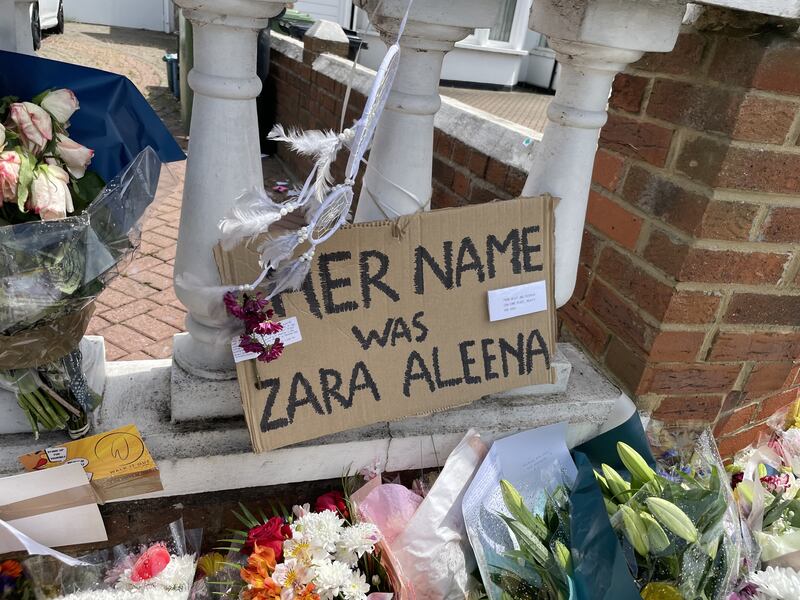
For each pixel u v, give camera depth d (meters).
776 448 1.91
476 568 1.48
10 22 1.36
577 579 1.28
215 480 1.43
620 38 1.28
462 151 2.52
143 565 1.31
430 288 1.43
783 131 1.47
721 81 1.49
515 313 1.52
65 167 1.18
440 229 1.41
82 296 1.18
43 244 1.07
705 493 1.38
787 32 1.39
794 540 1.49
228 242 1.19
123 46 11.18
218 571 1.41
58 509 1.28
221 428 1.39
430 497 1.46
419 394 1.46
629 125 1.76
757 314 1.72
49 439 1.32
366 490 1.49
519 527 1.36
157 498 1.42
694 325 1.70
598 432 1.80
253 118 1.25
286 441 1.35
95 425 1.36
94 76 1.24
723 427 1.97
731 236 1.58
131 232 1.24
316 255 1.32
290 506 1.55
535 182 1.55
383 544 1.36
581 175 1.50
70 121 1.25
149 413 1.41
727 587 1.35
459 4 1.26
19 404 1.26
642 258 1.73
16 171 1.03
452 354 1.48
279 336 1.31
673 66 1.61
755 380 1.88
